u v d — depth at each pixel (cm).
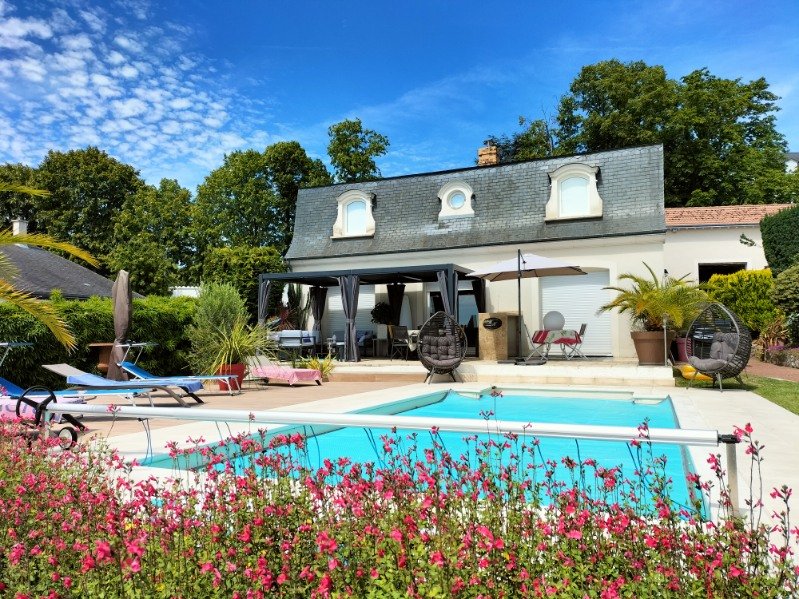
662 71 3073
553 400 1070
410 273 1585
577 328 1627
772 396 885
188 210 3519
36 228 3434
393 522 231
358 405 861
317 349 1742
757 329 1834
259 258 2305
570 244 1628
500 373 1250
